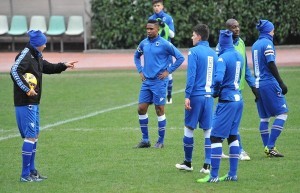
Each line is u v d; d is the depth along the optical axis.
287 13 69.12
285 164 26.92
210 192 22.83
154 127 35.88
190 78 25.05
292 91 45.94
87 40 71.81
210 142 25.41
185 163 25.94
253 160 27.80
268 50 28.16
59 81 53.72
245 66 27.02
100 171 26.14
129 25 70.25
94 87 50.44
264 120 29.00
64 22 72.69
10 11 73.94
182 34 69.44
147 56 30.86
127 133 34.00
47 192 23.16
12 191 23.38
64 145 31.20
